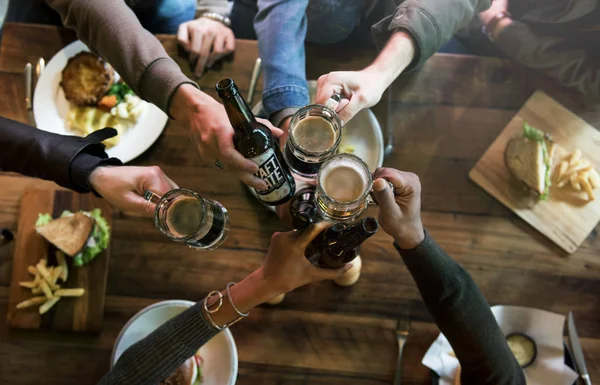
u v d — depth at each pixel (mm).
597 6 1234
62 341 1124
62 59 1245
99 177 955
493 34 1384
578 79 1218
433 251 942
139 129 1213
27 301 1115
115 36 1008
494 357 942
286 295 1149
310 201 922
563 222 1165
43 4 1700
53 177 977
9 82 1252
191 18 1571
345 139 1166
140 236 1178
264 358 1118
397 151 1226
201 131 909
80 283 1142
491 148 1215
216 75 1273
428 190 1204
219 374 1060
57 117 1225
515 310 1111
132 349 927
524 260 1163
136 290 1155
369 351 1119
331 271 826
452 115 1248
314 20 1321
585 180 1154
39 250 1149
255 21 1252
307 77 1277
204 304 901
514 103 1253
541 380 1067
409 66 1146
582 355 1086
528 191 1180
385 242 1174
